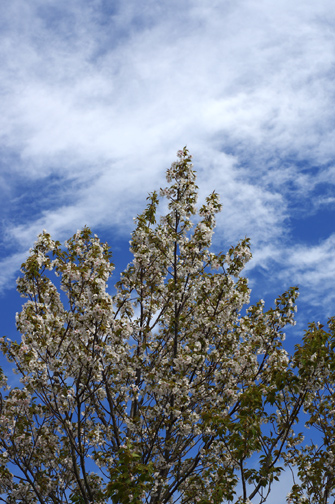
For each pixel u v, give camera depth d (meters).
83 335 9.30
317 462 9.53
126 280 12.34
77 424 10.23
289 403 10.07
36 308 10.45
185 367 10.74
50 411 9.96
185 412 10.29
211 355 11.24
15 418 9.70
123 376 11.02
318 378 9.62
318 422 10.46
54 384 9.55
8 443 10.02
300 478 9.91
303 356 9.38
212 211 12.23
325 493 9.55
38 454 10.23
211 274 11.82
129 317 11.75
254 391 9.25
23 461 9.80
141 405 10.89
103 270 9.66
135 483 7.98
